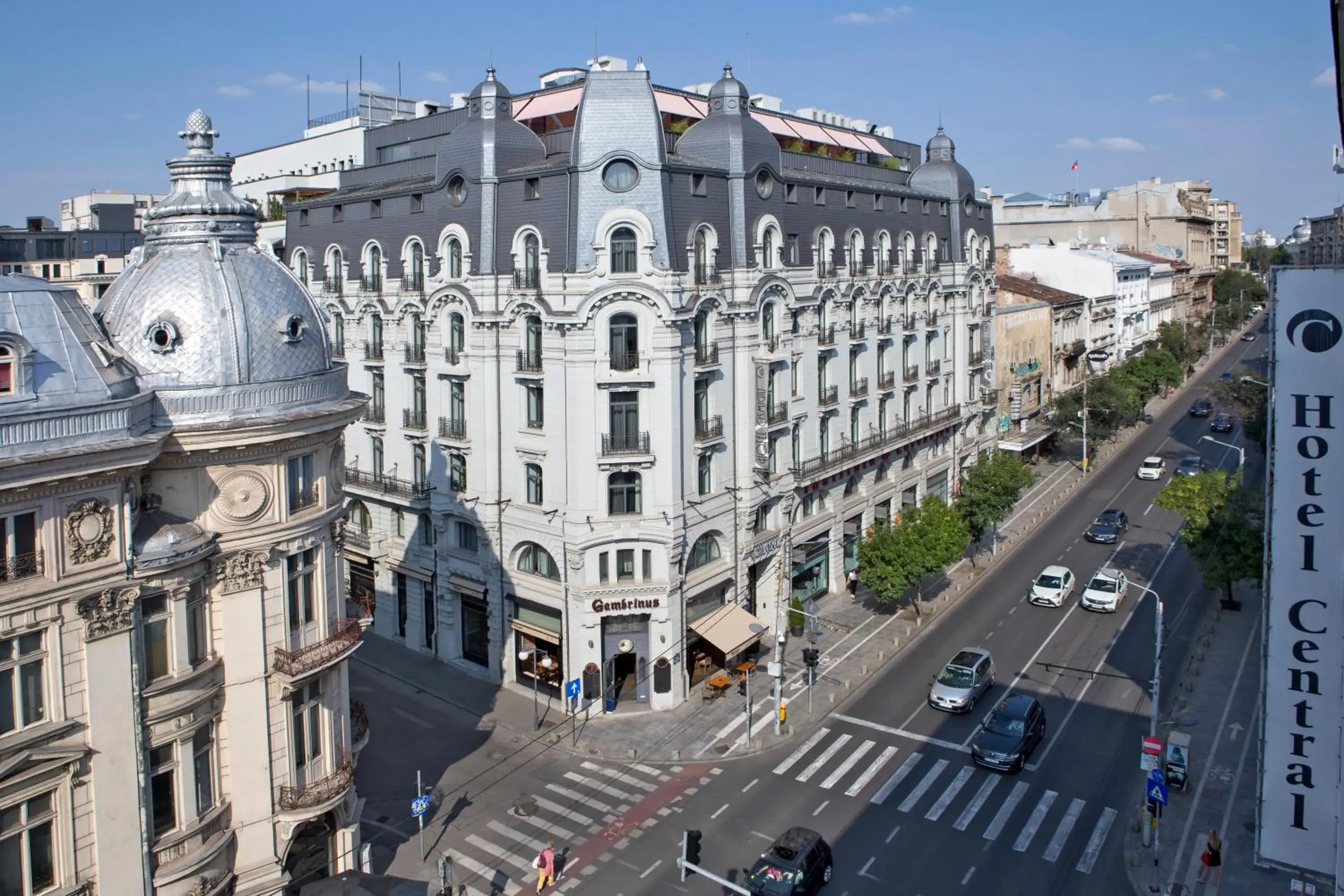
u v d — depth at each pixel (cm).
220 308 3111
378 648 6241
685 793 4491
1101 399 10150
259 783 3259
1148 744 3875
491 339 5444
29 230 11231
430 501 5897
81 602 2702
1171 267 16325
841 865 3909
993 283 8838
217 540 3116
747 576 5931
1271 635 2519
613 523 5150
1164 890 3700
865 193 6862
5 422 2509
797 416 6206
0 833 2592
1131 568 7369
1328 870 2502
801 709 5269
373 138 7244
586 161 4934
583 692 5231
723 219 5484
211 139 3328
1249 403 9394
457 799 4462
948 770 4622
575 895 3759
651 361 5075
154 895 2941
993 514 7250
